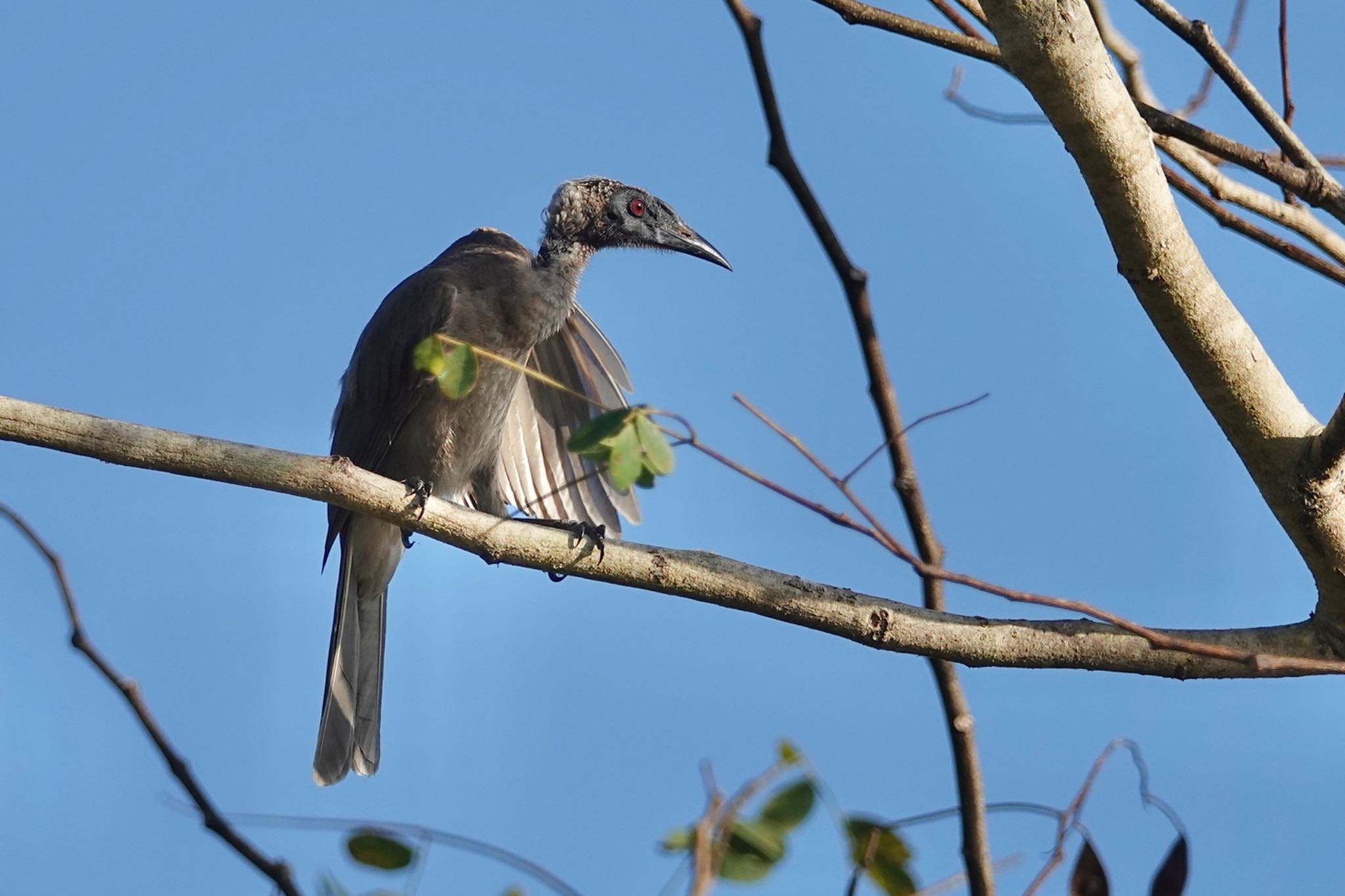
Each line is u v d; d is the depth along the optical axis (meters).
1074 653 7.64
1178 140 8.99
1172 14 8.38
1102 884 6.29
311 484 7.91
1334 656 7.66
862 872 5.51
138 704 6.30
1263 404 7.16
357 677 11.73
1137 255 6.82
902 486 7.80
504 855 5.57
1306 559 7.49
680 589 7.98
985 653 7.62
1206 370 7.13
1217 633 7.72
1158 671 7.64
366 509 8.04
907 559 5.92
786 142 7.77
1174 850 6.22
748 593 7.86
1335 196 8.27
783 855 4.89
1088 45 6.29
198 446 7.71
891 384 7.80
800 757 5.11
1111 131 6.43
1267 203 9.44
